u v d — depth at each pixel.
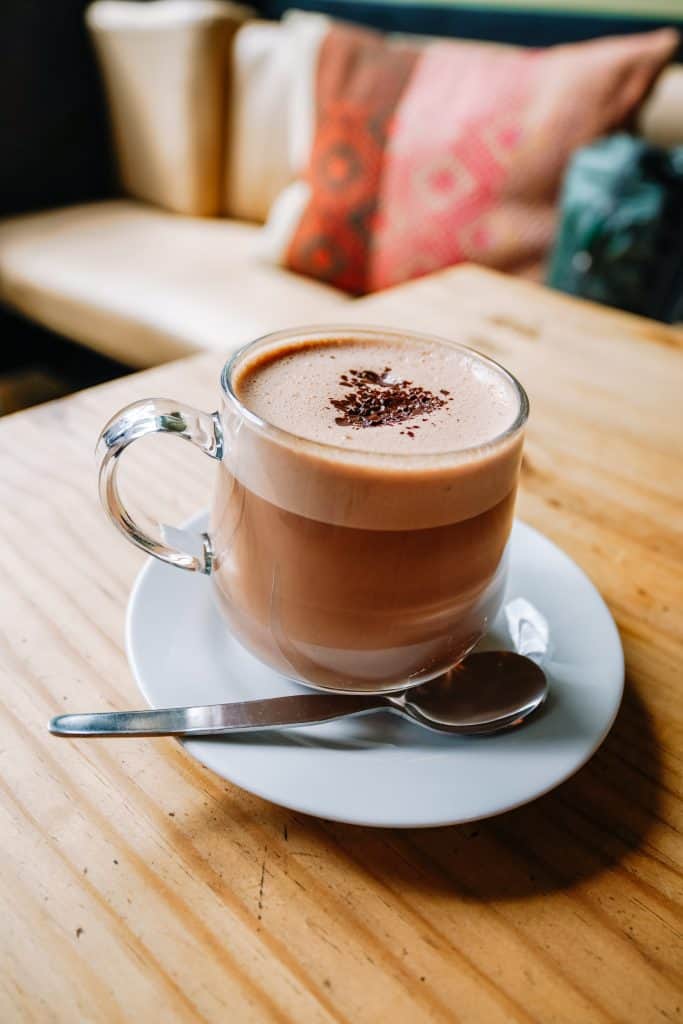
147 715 0.23
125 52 1.32
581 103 0.93
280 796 0.21
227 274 1.11
